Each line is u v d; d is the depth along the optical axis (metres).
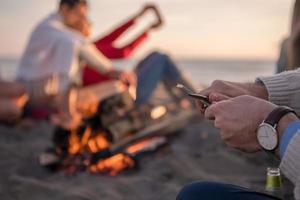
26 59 5.28
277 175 1.67
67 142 3.81
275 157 1.08
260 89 1.33
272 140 1.04
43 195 3.21
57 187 3.32
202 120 5.30
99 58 4.66
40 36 4.97
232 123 1.11
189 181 3.49
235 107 1.12
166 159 3.93
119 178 3.56
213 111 1.15
